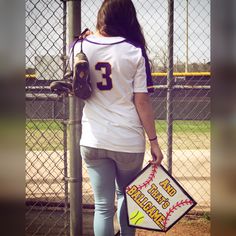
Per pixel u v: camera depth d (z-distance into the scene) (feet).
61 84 9.10
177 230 13.10
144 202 8.84
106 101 8.59
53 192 15.72
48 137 25.46
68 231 11.66
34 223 13.32
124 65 8.40
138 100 8.59
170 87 14.21
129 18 8.71
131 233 9.14
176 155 27.37
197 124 43.27
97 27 8.84
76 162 9.86
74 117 9.80
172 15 14.02
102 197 8.81
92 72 8.57
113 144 8.46
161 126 42.27
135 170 8.94
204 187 18.67
